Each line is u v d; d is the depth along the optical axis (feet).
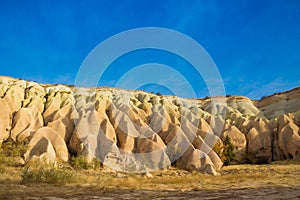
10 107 118.73
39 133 95.86
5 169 69.62
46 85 153.89
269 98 206.90
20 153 89.20
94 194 39.81
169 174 84.28
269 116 186.60
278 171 82.89
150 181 59.98
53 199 34.42
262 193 39.96
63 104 130.93
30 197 35.47
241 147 135.95
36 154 88.22
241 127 149.07
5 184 47.11
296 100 188.24
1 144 99.76
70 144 103.86
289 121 141.28
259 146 136.15
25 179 49.88
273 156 135.33
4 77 142.72
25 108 115.75
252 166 108.47
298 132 133.59
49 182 50.52
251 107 193.88
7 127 107.55
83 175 66.23
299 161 114.83
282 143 131.95
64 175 52.60
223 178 66.44
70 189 44.37
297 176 67.92
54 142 96.43
